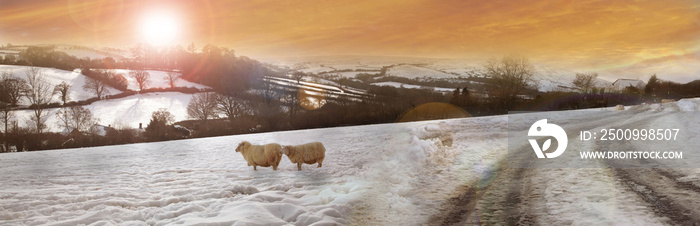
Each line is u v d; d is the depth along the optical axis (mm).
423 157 14703
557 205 8758
